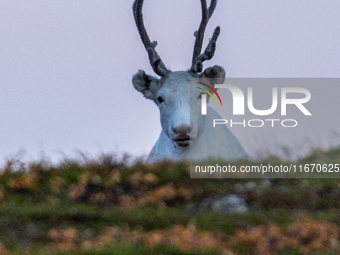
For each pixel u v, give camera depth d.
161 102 46.84
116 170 40.12
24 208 33.69
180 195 37.47
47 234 30.75
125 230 30.84
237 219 32.69
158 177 39.97
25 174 39.25
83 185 37.66
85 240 29.77
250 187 38.78
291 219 32.91
